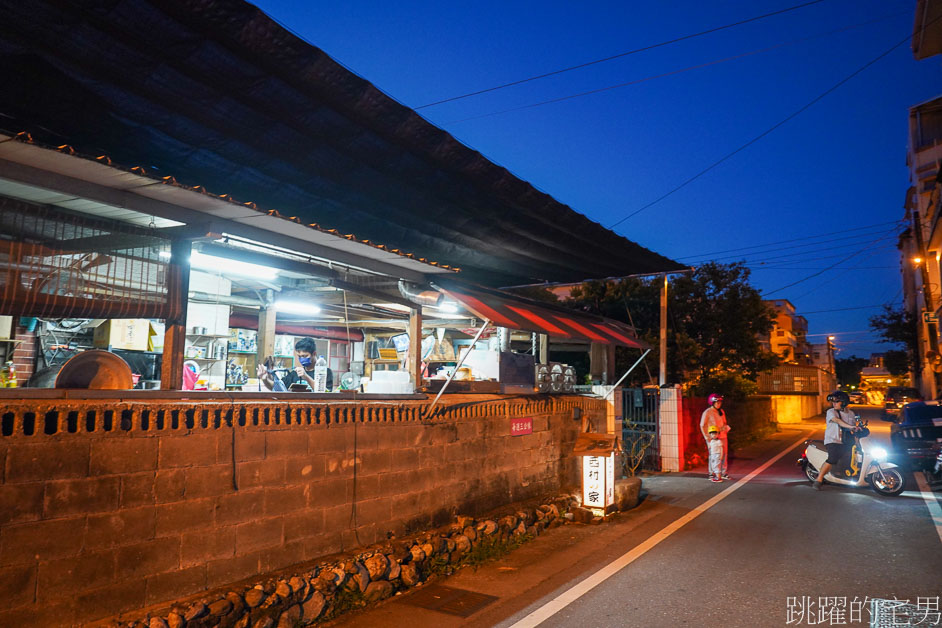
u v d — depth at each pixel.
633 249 9.73
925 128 27.59
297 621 4.89
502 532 7.57
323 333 11.98
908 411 13.03
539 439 9.40
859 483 11.42
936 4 20.23
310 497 5.54
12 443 3.65
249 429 5.04
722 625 5.09
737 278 21.44
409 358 7.68
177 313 4.97
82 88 4.71
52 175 4.06
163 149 5.63
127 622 4.00
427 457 7.02
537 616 5.34
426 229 8.52
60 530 3.84
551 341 14.23
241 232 5.30
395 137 6.36
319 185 6.79
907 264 40.22
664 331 15.08
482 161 6.98
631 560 7.04
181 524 4.50
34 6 3.95
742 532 8.33
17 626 3.61
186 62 4.83
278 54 5.02
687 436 15.95
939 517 9.13
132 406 4.26
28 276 4.16
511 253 9.75
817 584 6.10
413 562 6.20
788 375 38.34
